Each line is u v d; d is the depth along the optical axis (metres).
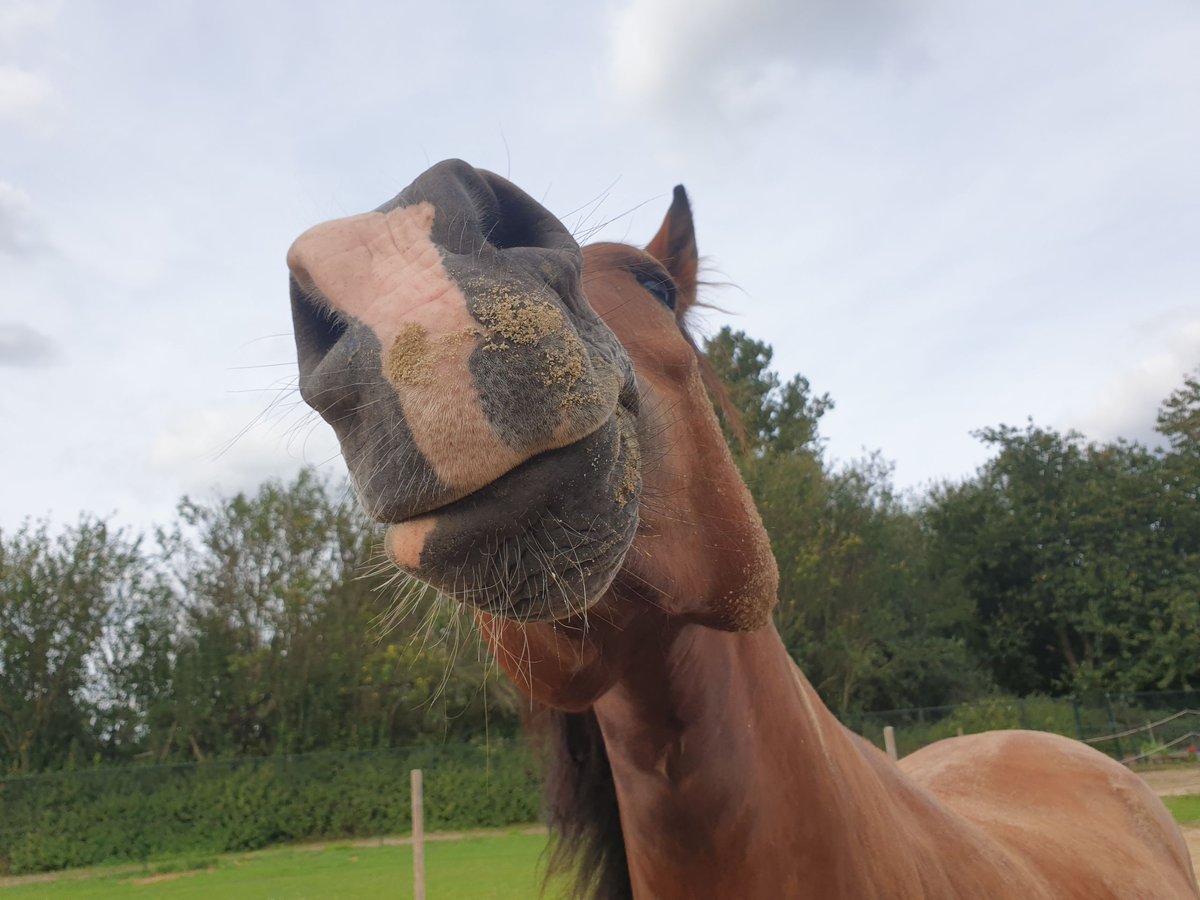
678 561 1.43
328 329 1.18
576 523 1.07
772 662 1.78
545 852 2.05
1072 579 37.28
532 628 1.41
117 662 28.61
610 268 1.72
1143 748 23.77
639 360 1.55
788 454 28.67
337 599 28.81
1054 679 37.88
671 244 2.15
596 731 1.97
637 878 1.76
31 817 22.38
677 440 1.50
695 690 1.60
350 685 28.03
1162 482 37.50
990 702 26.67
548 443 1.05
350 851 21.23
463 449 1.02
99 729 28.19
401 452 1.04
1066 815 3.18
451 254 1.12
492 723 25.91
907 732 25.06
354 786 24.22
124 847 22.58
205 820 23.23
